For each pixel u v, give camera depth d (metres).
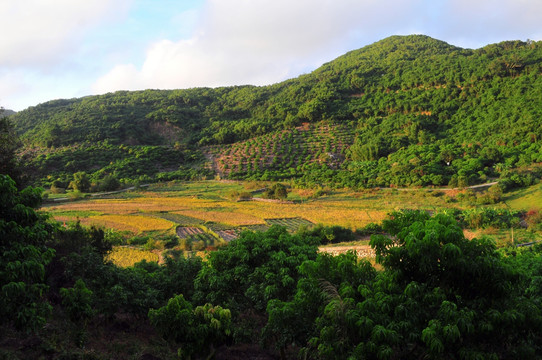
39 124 182.75
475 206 68.00
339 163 120.38
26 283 12.23
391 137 128.00
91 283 17.33
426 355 9.95
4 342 11.05
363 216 68.25
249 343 16.19
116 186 104.31
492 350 9.76
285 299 15.49
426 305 10.27
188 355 12.70
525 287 16.38
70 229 21.47
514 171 82.06
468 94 146.75
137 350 13.59
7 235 11.40
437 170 90.19
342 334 9.95
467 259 9.97
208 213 75.75
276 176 109.56
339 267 12.09
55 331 12.82
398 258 10.88
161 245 50.97
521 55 157.62
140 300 16.53
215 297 16.36
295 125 163.75
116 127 164.50
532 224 52.72
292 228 61.34
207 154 147.00
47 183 107.81
